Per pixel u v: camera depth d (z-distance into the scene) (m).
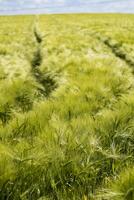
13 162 3.36
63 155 3.53
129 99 5.52
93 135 4.08
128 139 4.03
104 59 12.49
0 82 9.07
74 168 3.43
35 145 3.81
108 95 6.65
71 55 13.91
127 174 3.10
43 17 65.94
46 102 6.14
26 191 3.05
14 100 7.12
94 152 3.67
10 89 7.56
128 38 22.33
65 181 3.35
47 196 3.13
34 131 4.51
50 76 10.41
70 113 5.29
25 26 40.47
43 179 3.27
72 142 3.81
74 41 20.98
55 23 44.94
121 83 7.80
